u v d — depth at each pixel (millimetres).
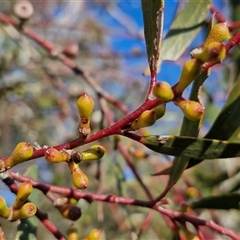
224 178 430
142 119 182
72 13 884
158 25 206
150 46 207
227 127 229
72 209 249
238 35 176
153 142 200
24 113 697
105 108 444
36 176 302
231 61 375
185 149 203
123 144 418
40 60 612
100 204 441
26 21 476
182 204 286
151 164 570
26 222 258
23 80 605
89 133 186
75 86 660
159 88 166
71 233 234
